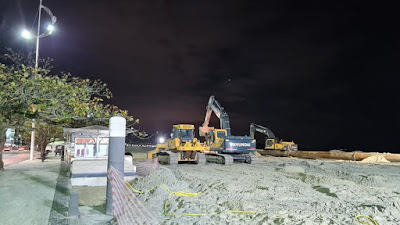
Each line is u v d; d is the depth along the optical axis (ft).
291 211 26.37
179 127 86.43
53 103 43.11
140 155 124.77
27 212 25.88
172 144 84.38
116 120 27.89
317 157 126.62
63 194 33.99
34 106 44.09
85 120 57.67
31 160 84.99
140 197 31.07
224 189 37.19
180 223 22.81
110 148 27.86
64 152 84.53
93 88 50.78
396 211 26.23
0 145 55.26
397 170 69.67
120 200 27.40
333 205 28.71
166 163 82.69
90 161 45.57
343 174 55.31
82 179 42.60
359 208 26.73
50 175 48.57
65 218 25.38
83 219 25.71
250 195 33.78
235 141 84.02
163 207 27.94
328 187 38.58
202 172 58.95
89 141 56.24
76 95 48.42
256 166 76.07
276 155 142.82
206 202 29.30
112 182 27.32
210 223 22.67
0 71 42.37
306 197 34.17
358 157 112.27
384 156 105.40
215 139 87.66
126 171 45.32
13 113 46.24
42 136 85.25
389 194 35.63
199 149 81.71
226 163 78.89
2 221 23.29
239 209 27.12
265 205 29.09
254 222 23.12
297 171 62.64
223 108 95.35
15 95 42.63
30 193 33.42
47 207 27.76
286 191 37.14
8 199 30.35
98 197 35.37
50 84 42.65
